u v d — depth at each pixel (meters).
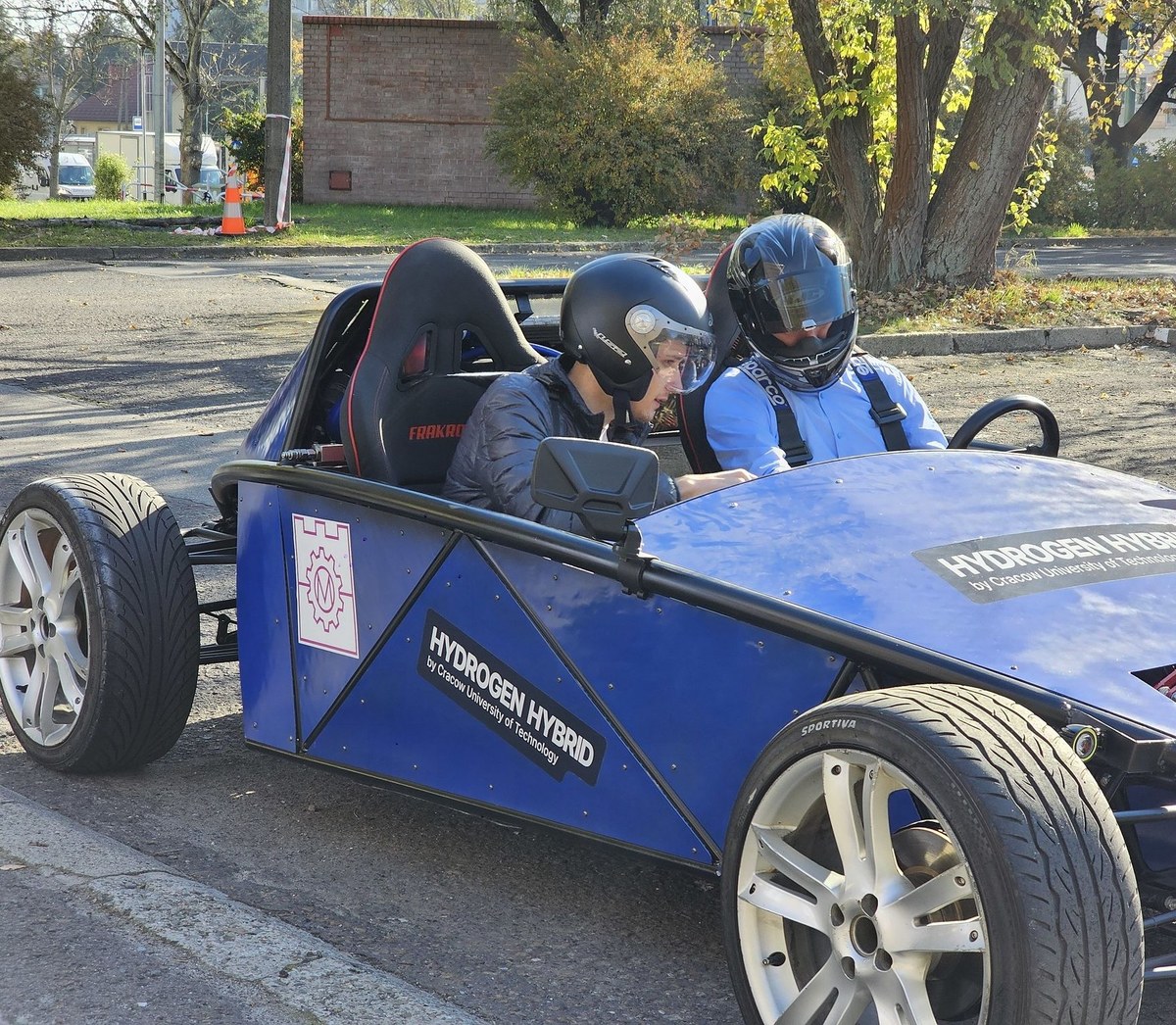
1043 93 15.20
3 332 13.25
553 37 32.97
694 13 33.41
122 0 45.97
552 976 2.88
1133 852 2.75
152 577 3.80
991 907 2.10
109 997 2.67
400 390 3.66
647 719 2.82
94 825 3.61
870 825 2.31
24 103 29.06
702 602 2.72
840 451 4.04
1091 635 2.62
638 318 3.35
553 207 30.02
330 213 30.47
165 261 20.78
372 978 2.76
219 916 2.99
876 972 2.30
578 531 3.34
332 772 3.53
